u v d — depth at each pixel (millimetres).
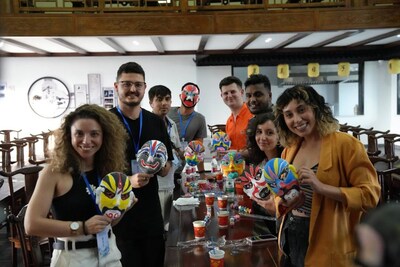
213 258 1486
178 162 3258
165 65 9523
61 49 8516
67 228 1352
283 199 1422
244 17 6320
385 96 10305
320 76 10273
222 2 6434
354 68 10312
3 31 6180
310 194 1429
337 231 1333
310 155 1465
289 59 9398
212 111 9680
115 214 1412
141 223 2021
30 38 6621
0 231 4473
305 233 1434
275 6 6340
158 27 6305
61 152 1427
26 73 9328
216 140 3203
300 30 6348
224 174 2811
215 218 2203
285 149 1650
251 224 2070
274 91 10484
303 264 1431
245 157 2793
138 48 8633
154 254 2084
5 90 9320
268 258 1598
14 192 3484
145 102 9547
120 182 1421
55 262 1427
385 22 6332
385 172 2783
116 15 6262
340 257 1319
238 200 2463
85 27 6266
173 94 9586
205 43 7727
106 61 9406
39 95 9383
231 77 3229
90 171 1518
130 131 2049
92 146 1449
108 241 1471
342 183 1357
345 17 6328
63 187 1417
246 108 3221
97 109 1519
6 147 5648
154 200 2090
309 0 6660
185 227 2066
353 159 1328
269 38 7422
